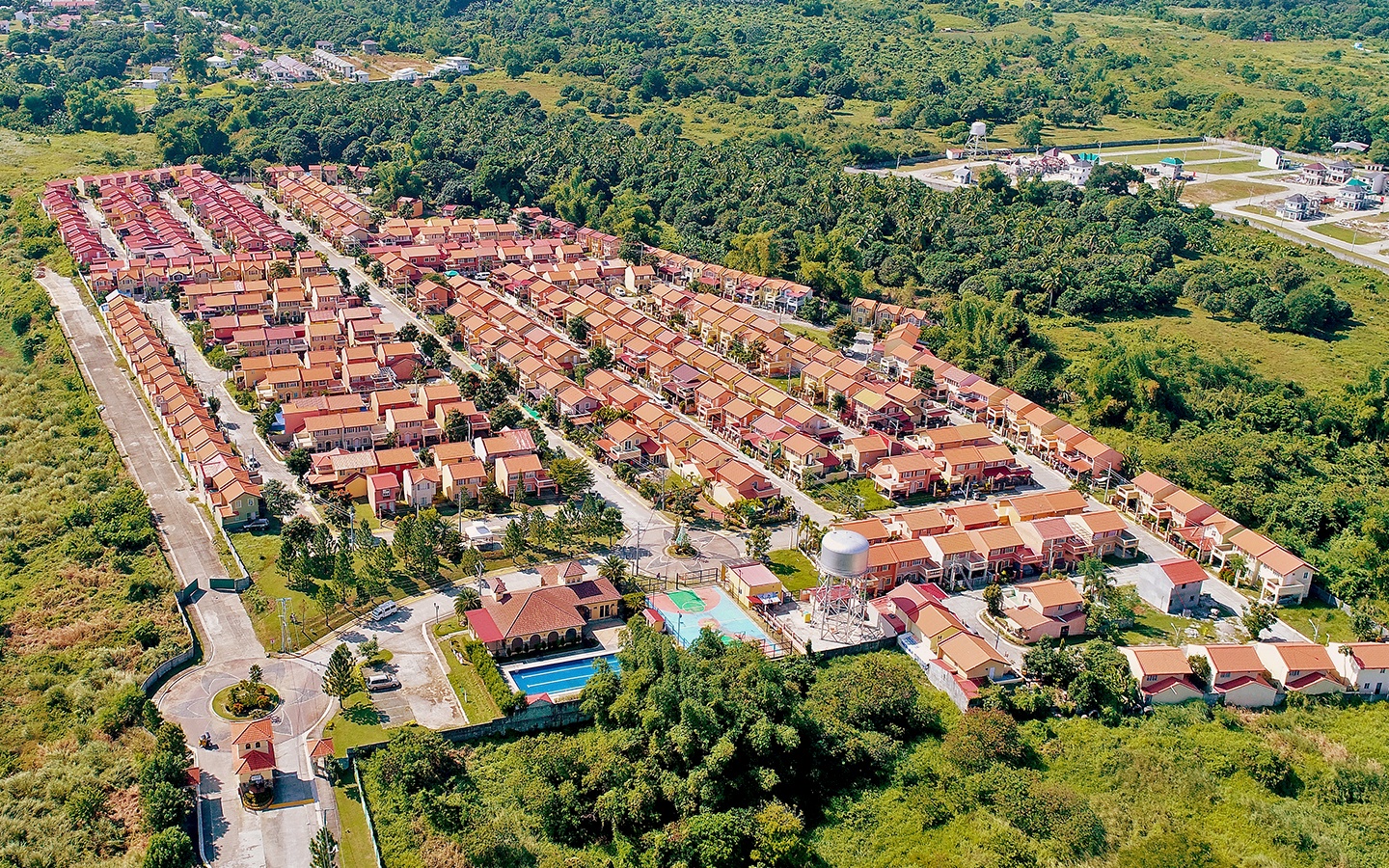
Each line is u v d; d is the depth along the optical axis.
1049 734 157.75
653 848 137.88
